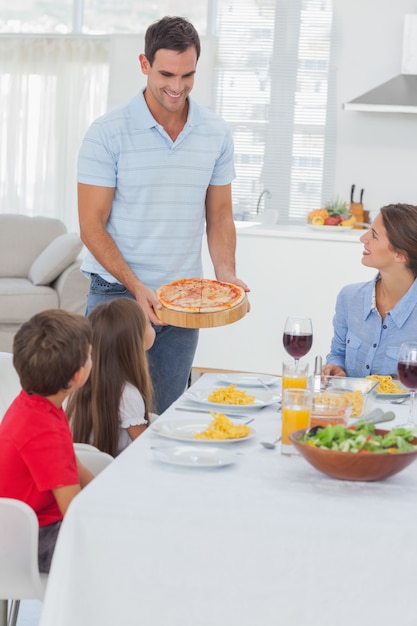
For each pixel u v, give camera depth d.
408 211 2.65
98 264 3.01
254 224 5.40
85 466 2.10
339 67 8.12
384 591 1.46
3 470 1.83
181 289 2.78
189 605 1.49
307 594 1.47
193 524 1.47
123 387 2.36
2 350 6.24
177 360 3.05
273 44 8.21
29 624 2.61
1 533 1.71
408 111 7.00
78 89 8.26
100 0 8.48
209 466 1.67
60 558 1.49
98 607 1.50
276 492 1.57
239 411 2.21
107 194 2.93
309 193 8.28
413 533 1.44
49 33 8.30
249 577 1.48
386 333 2.76
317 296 4.79
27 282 6.47
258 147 8.33
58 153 8.31
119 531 1.48
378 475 1.62
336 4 8.06
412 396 2.12
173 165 2.93
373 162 8.12
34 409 1.84
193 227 3.03
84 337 1.89
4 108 8.41
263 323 4.88
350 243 4.71
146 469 1.67
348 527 1.45
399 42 8.00
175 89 2.76
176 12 8.38
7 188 8.44
